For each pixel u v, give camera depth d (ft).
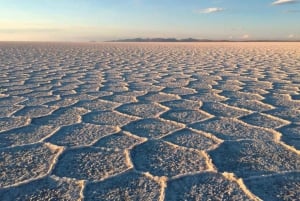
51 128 8.77
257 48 67.21
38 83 17.47
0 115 10.19
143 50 59.67
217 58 37.37
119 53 48.91
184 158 6.66
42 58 37.42
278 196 5.14
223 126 8.95
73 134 8.23
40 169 6.14
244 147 7.27
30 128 8.77
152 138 7.91
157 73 22.48
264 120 9.57
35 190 5.35
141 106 11.57
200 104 11.89
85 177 5.80
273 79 18.85
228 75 21.09
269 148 7.21
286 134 8.20
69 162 6.46
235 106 11.53
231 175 5.79
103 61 33.42
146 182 5.62
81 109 11.05
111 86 16.40
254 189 5.36
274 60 33.22
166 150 7.11
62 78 19.70
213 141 7.68
